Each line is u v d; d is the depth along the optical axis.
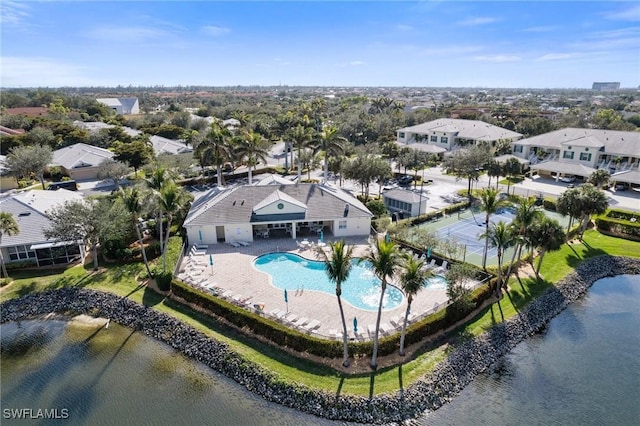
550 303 38.12
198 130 133.25
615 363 31.14
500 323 34.31
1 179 73.75
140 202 42.22
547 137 94.62
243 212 49.78
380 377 27.77
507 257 46.41
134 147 80.19
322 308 35.09
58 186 73.75
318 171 91.94
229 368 29.69
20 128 117.88
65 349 33.12
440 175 88.56
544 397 27.69
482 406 26.77
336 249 26.39
